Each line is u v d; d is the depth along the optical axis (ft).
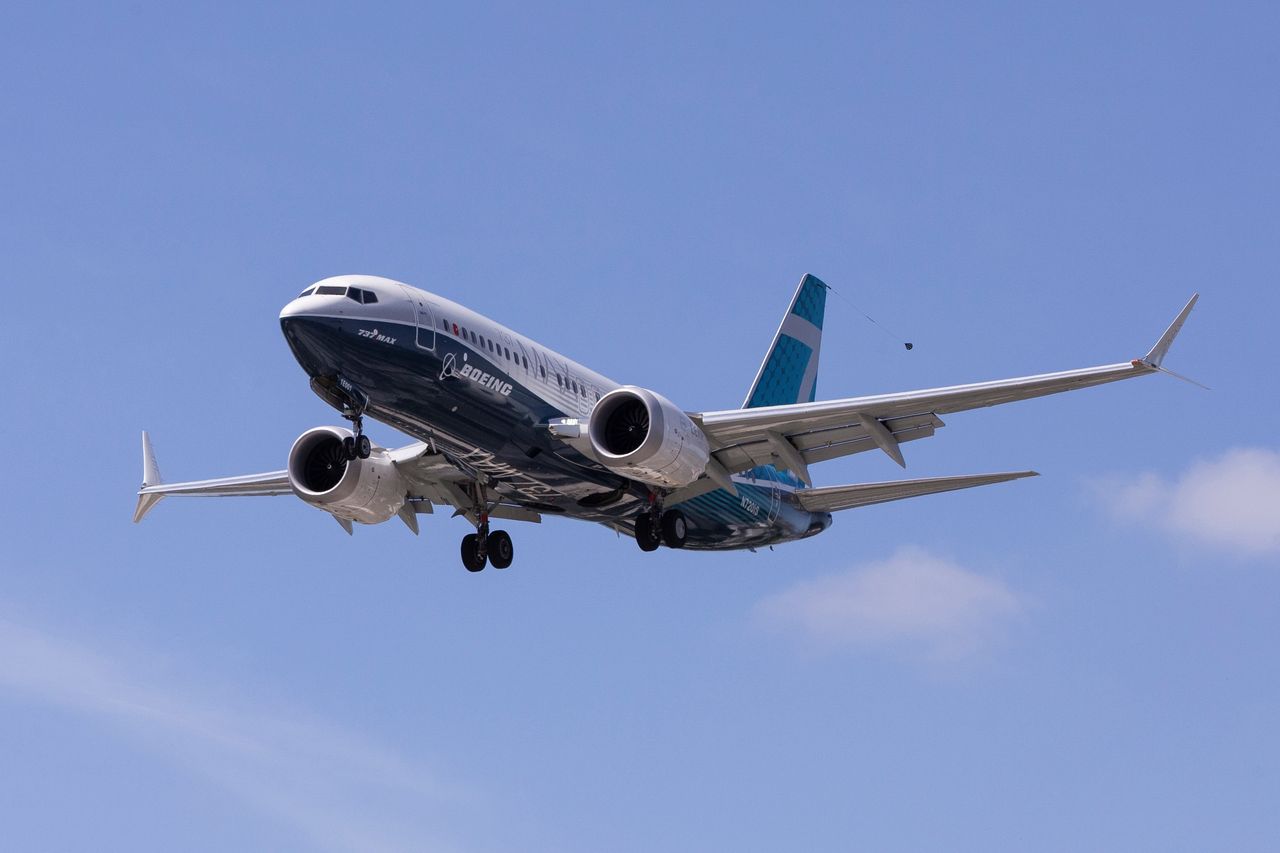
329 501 353.51
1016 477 363.35
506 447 332.60
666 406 325.01
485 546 373.20
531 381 330.75
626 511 364.58
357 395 306.14
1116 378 310.86
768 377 429.79
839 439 346.13
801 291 440.45
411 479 367.04
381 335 299.17
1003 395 320.70
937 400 322.14
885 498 381.81
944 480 371.76
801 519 406.62
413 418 319.68
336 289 301.84
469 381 315.17
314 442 359.66
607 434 330.54
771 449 348.38
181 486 396.16
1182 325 306.35
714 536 391.24
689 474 330.54
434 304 313.73
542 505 363.97
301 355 298.97
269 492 394.93
